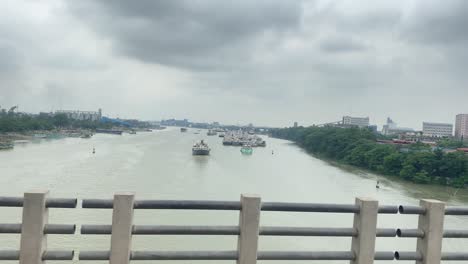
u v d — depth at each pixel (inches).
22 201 191.5
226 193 1865.2
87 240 1009.5
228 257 207.9
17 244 926.4
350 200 1851.6
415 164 2878.9
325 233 214.1
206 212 1371.8
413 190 2407.7
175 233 205.0
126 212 197.5
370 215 213.5
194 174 2492.6
